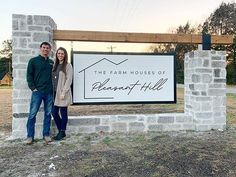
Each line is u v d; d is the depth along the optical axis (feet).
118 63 22.74
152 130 22.18
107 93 22.57
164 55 23.32
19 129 19.89
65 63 19.34
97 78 22.43
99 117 21.63
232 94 70.69
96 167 13.87
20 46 19.67
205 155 15.57
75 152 16.44
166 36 22.34
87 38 21.45
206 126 22.43
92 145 18.02
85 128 21.40
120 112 34.76
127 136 20.51
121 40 21.84
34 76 18.66
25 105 19.83
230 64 148.66
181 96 63.31
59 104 19.22
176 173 13.00
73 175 12.87
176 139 19.45
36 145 18.19
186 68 24.30
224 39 22.91
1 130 23.54
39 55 18.89
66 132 21.16
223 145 17.72
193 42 22.63
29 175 12.96
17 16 19.66
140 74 23.02
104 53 22.49
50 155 15.94
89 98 22.30
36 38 19.88
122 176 12.70
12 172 13.39
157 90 23.25
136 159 15.01
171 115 22.53
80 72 22.18
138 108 39.17
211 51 22.34
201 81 22.27
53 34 21.12
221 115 22.70
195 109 22.38
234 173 13.00
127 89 22.86
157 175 12.77
